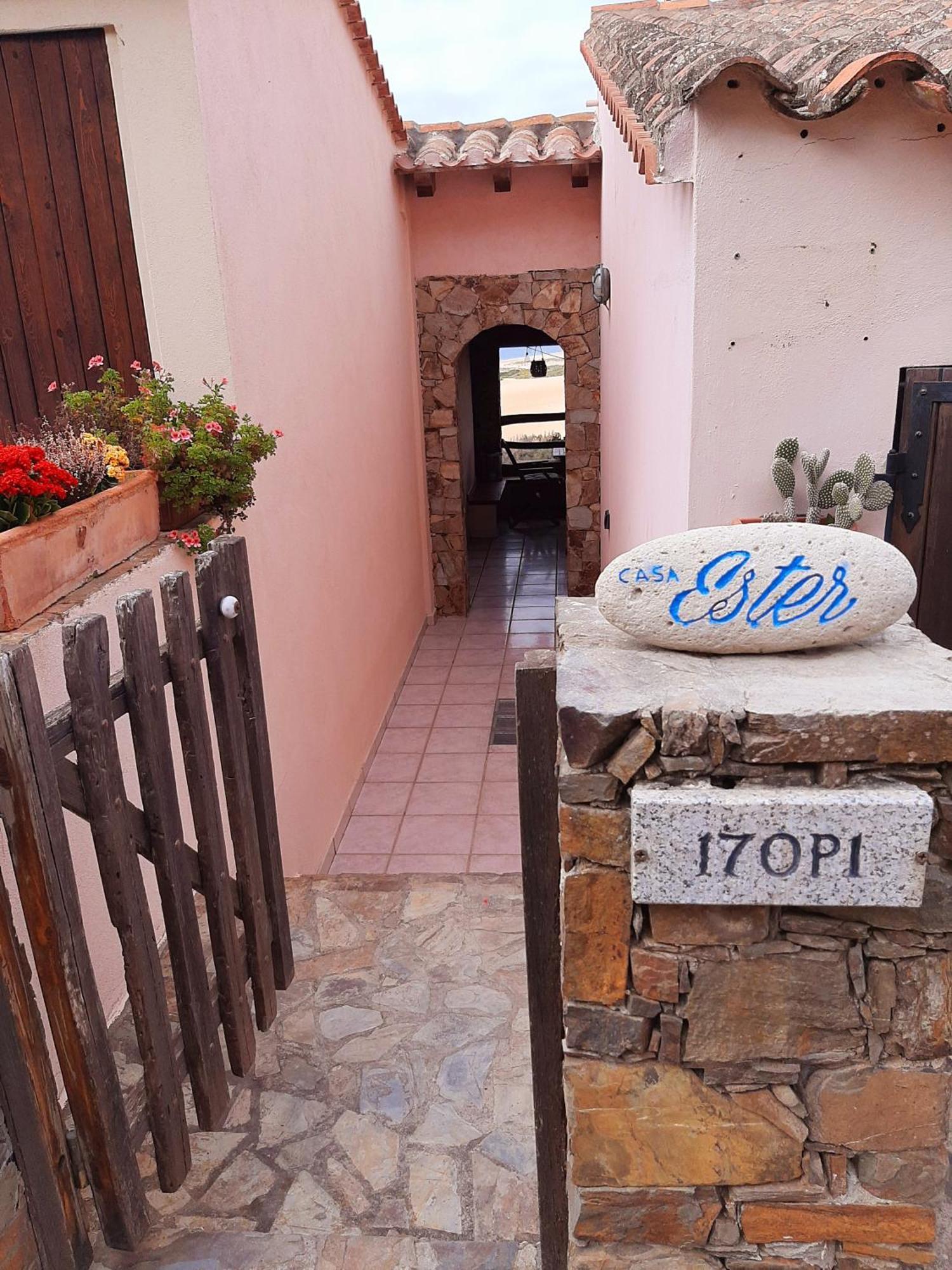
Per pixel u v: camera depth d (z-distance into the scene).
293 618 5.24
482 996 3.60
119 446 3.92
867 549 1.70
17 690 2.10
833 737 1.53
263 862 3.42
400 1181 2.79
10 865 2.77
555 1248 2.20
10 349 4.36
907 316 3.33
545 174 9.14
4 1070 2.16
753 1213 1.86
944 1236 2.14
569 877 1.68
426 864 5.95
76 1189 2.51
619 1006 1.75
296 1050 3.35
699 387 3.43
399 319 8.79
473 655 9.42
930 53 3.14
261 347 4.76
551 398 25.36
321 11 5.95
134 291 4.26
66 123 4.06
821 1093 1.76
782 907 1.66
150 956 2.56
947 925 1.62
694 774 1.59
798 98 3.09
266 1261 2.54
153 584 3.66
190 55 3.94
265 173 4.85
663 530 4.24
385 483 8.04
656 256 4.37
